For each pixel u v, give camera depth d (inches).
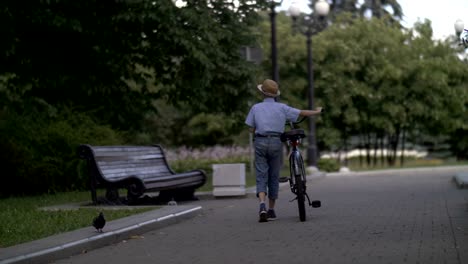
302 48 1686.8
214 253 339.9
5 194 780.6
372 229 410.3
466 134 1946.4
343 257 315.9
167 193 655.1
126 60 876.0
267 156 470.6
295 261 309.7
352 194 703.7
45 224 439.2
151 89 1334.9
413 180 968.3
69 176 786.8
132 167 638.5
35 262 313.4
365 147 1947.6
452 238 366.3
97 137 806.5
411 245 345.7
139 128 971.9
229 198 679.1
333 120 1734.7
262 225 447.2
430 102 1702.8
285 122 473.1
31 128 775.7
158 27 823.7
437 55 1770.4
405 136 1955.0
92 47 846.5
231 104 928.9
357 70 1697.8
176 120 1786.4
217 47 847.1
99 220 376.8
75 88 874.1
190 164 1310.3
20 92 892.6
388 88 1678.2
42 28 800.9
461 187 759.7
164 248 360.8
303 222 454.3
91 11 800.3
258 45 934.4
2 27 759.1
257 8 931.3
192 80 877.2
